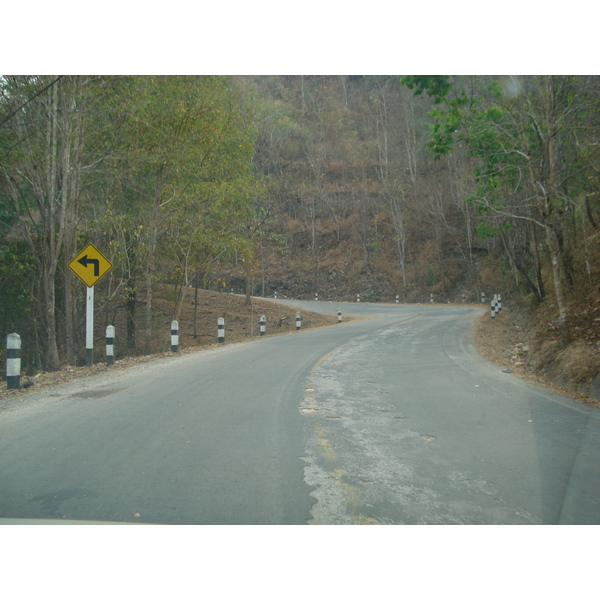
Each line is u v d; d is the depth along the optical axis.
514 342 15.84
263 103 46.47
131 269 19.69
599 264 14.89
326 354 12.55
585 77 13.00
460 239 49.25
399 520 3.67
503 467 4.71
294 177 63.47
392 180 55.69
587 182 15.30
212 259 21.14
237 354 13.16
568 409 6.96
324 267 55.81
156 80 15.55
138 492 4.18
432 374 9.63
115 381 9.41
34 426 6.30
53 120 13.91
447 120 15.13
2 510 3.87
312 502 3.96
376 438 5.62
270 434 5.77
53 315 14.38
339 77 76.75
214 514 3.77
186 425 6.18
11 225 18.33
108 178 16.45
